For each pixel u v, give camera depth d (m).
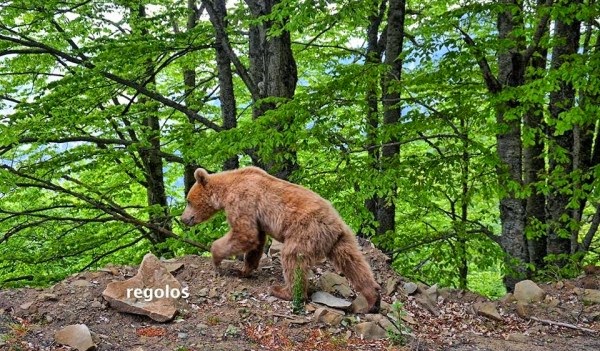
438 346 5.48
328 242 5.64
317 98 9.27
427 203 10.51
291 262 5.65
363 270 5.67
